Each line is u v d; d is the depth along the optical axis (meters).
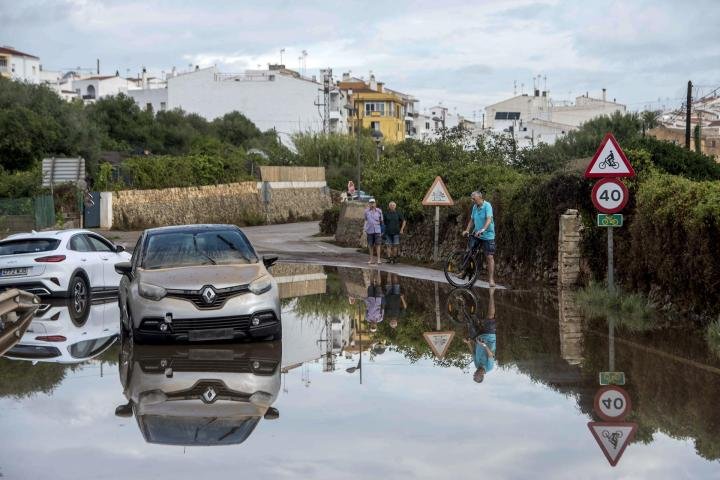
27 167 54.28
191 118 96.56
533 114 136.50
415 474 5.96
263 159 76.94
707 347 10.98
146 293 11.88
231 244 13.21
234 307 11.80
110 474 6.07
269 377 9.64
